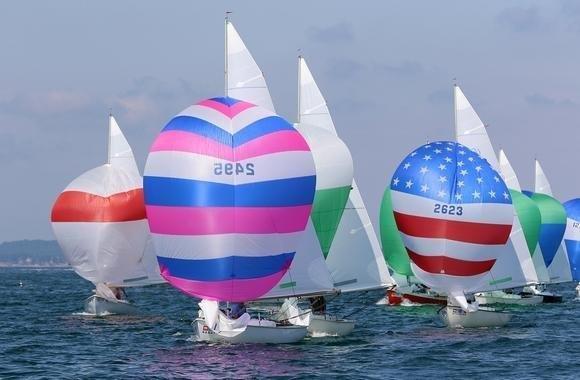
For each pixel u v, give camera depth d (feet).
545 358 331.77
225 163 328.90
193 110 338.54
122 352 348.59
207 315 340.59
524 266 502.38
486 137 501.56
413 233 407.44
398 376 292.40
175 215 331.36
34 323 472.03
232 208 329.11
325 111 415.85
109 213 483.51
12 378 291.17
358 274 405.18
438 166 403.95
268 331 347.77
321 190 384.27
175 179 330.54
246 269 333.21
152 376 291.58
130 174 493.36
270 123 337.11
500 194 404.36
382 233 545.44
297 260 360.48
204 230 329.93
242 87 384.88
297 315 359.46
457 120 502.38
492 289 495.00
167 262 336.90
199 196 328.49
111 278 493.36
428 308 564.30
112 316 501.97
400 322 467.93
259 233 331.77
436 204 401.08
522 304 630.74
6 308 604.08
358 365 311.68
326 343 360.89
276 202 332.19
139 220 489.26
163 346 363.35
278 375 291.58
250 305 389.39
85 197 485.15
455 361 323.16
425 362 319.88
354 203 406.41
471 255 403.54
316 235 364.99
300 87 416.67
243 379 286.25
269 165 331.77
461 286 411.54
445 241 402.52
